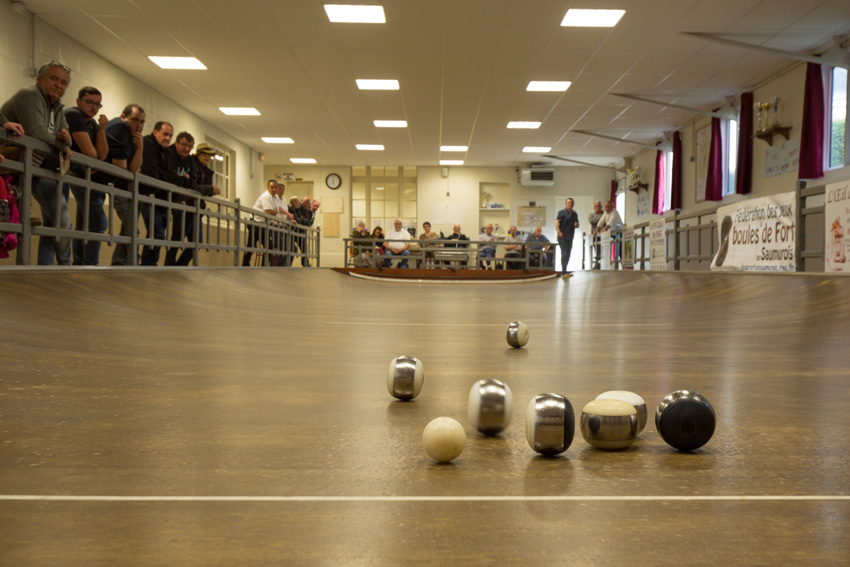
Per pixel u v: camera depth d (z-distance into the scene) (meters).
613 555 0.75
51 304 3.59
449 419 1.16
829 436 1.37
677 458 1.19
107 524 0.85
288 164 24.98
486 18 10.49
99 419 1.49
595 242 18.80
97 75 12.46
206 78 14.01
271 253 11.82
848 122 11.17
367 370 2.34
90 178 5.56
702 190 16.80
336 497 0.96
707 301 6.46
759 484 1.03
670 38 11.33
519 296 9.00
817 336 3.56
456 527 0.84
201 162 8.59
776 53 11.06
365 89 14.71
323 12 10.33
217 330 3.67
